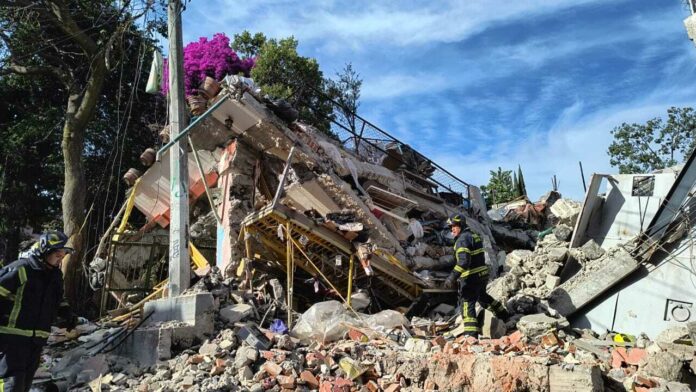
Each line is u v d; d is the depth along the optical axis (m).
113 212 17.72
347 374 6.12
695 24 8.40
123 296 11.77
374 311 10.05
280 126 11.09
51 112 18.59
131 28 15.84
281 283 9.98
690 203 8.51
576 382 4.96
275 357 6.27
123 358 6.91
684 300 8.23
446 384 5.73
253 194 11.44
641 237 8.85
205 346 6.59
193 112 10.95
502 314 8.78
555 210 11.11
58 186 19.83
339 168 11.92
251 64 21.92
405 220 11.99
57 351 7.39
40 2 15.44
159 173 12.63
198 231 12.86
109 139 19.61
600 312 8.91
